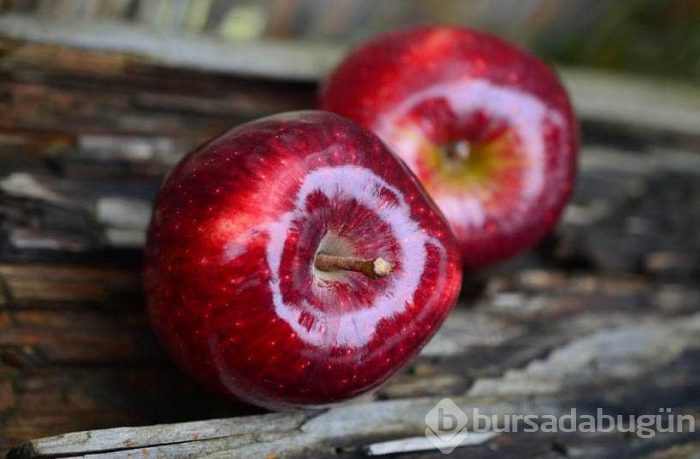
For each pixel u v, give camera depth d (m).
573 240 0.52
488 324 0.48
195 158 0.39
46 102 0.48
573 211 0.53
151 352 0.43
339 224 0.39
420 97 0.45
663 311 0.51
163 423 0.41
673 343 0.49
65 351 0.43
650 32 0.66
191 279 0.38
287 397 0.39
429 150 0.45
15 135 0.47
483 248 0.46
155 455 0.39
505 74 0.45
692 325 0.50
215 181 0.38
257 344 0.38
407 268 0.39
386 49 0.46
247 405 0.42
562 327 0.48
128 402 0.42
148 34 0.51
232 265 0.38
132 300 0.44
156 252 0.39
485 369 0.46
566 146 0.46
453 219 0.45
